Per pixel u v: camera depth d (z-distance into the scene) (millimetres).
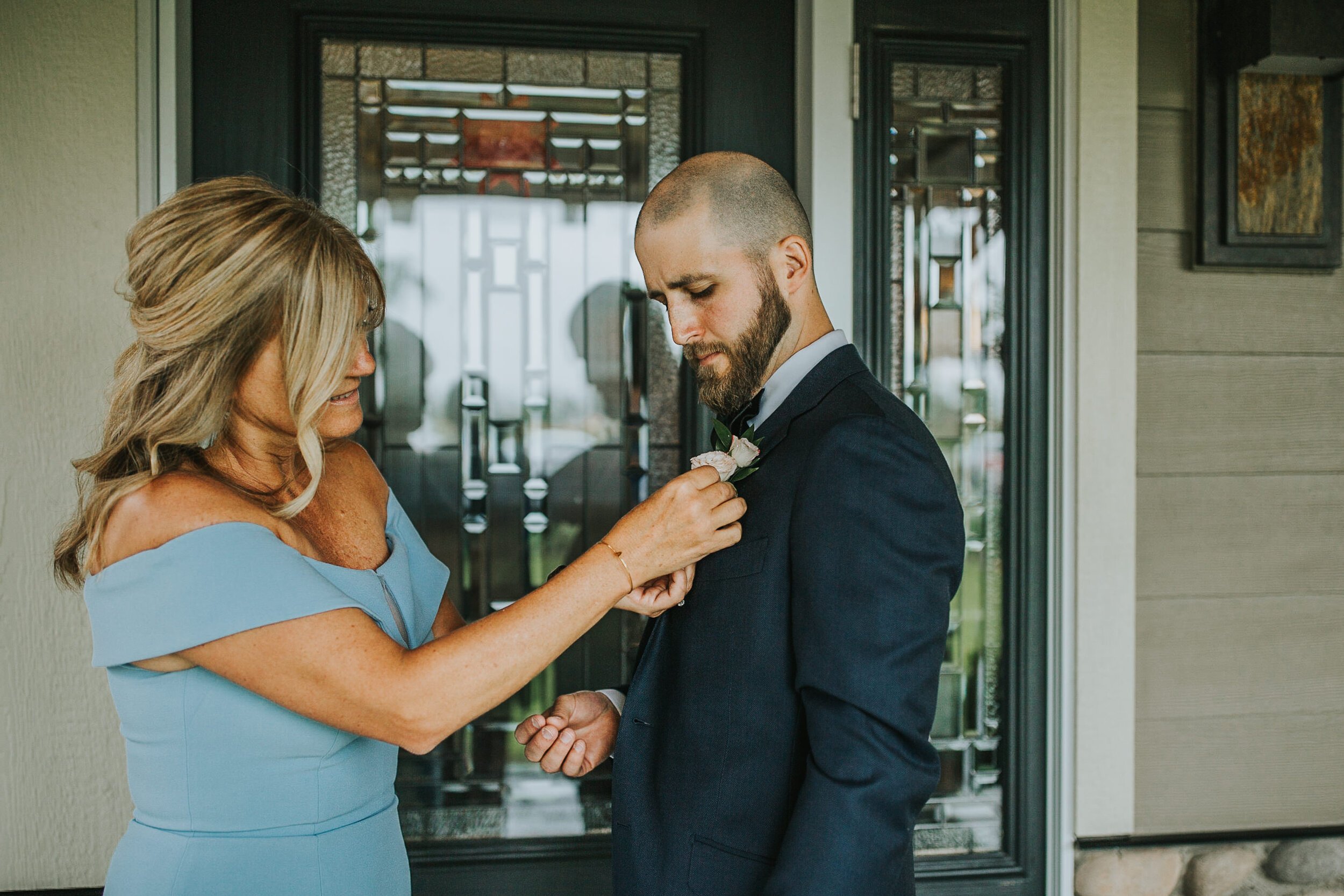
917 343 1931
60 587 1646
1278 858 1924
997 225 1944
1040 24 1905
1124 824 1883
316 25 1794
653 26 1872
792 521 947
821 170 1851
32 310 1641
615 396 1900
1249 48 1790
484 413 1871
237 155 1784
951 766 1938
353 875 993
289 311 930
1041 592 1915
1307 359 1935
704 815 969
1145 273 1897
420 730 896
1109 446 1871
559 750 1204
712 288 1013
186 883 923
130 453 940
